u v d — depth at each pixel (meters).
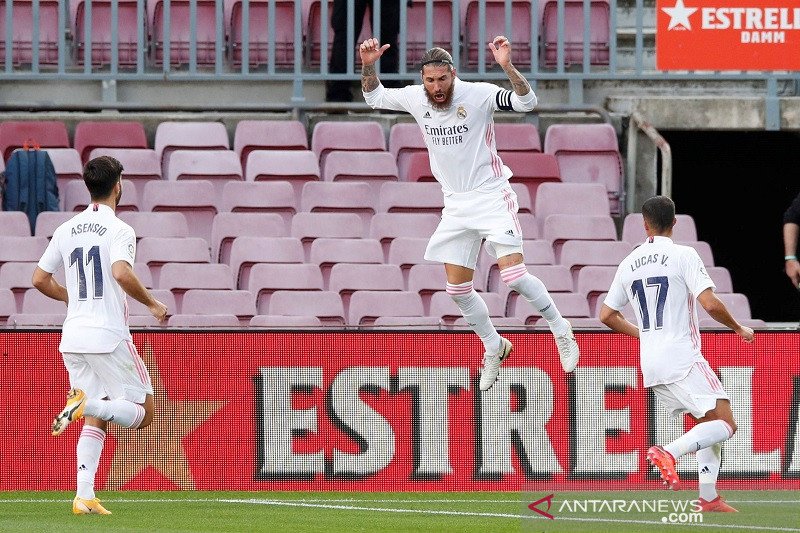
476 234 25.98
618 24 49.38
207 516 24.75
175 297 37.59
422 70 25.02
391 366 29.31
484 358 27.25
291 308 36.62
